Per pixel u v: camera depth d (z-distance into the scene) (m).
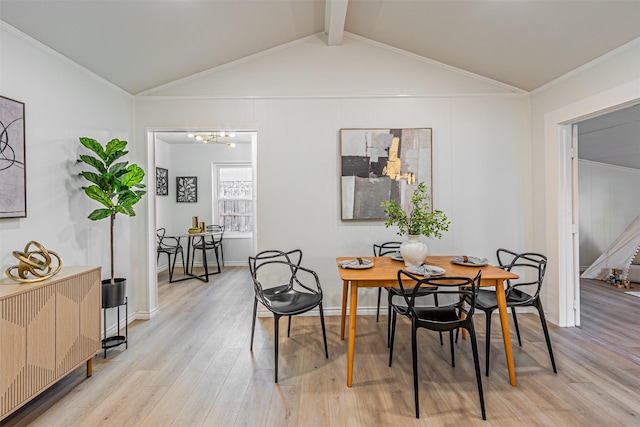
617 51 2.41
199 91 3.35
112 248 2.65
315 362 2.40
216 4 2.40
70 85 2.49
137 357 2.48
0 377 1.56
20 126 2.04
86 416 1.80
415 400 1.80
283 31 3.09
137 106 3.33
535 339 2.76
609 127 3.87
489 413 1.81
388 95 3.35
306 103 3.36
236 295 4.15
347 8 2.92
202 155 6.23
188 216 6.22
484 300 2.41
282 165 3.36
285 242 3.37
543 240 3.22
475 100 3.38
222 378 2.19
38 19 2.02
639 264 4.61
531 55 2.79
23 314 1.68
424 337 2.84
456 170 3.38
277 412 1.83
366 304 3.40
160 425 1.73
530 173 3.38
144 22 2.37
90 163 2.46
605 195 5.56
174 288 4.50
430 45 3.12
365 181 3.34
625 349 2.56
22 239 2.07
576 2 2.12
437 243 3.38
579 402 1.90
